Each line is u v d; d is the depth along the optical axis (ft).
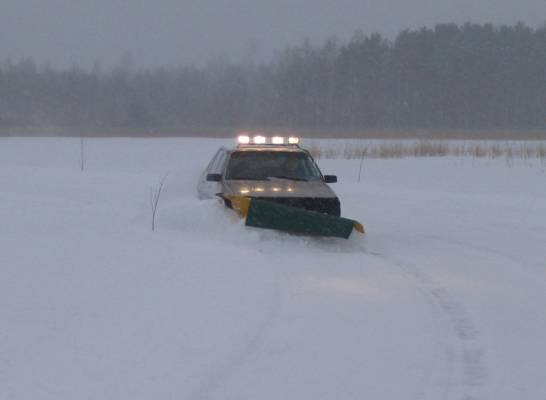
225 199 88.53
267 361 45.11
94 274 63.05
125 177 157.07
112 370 41.88
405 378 43.27
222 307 55.47
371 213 117.29
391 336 51.03
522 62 639.35
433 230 99.71
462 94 637.30
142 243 77.87
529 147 259.80
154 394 38.83
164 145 296.71
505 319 55.67
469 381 43.01
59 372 41.16
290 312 55.98
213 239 84.58
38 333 47.32
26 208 101.19
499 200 131.03
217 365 43.60
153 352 45.16
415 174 188.55
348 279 68.49
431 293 63.52
